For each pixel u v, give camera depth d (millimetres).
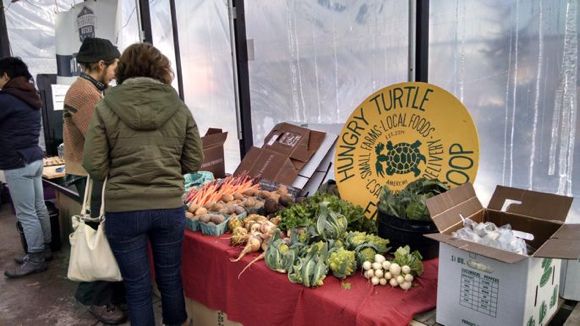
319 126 2650
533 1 1826
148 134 1675
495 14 1941
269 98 3082
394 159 1943
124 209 1680
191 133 1816
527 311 1118
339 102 2672
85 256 1852
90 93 2182
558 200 1349
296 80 2871
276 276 1578
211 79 3559
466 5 2020
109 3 3645
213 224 1998
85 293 2445
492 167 2074
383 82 2428
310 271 1480
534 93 1888
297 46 2803
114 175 1694
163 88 1690
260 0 2932
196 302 2146
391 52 2355
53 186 3504
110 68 2279
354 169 2064
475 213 1443
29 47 5211
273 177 2518
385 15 2336
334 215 1750
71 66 4035
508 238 1215
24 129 2977
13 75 2910
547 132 1877
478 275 1173
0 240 3941
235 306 1796
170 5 3693
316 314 1450
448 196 1380
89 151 1624
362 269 1553
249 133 3277
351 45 2523
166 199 1738
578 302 1411
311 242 1719
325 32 2627
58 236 3604
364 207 2008
